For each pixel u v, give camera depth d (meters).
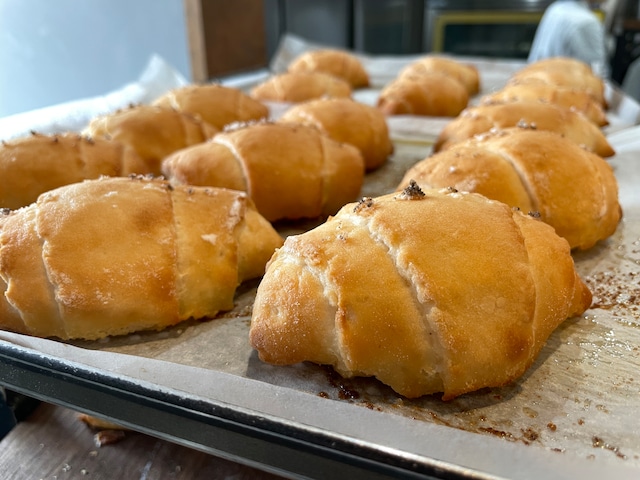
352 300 0.14
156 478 0.14
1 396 0.16
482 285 0.14
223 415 0.12
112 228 0.17
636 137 0.30
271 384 0.14
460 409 0.14
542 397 0.14
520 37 0.67
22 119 0.31
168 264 0.17
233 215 0.19
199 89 0.35
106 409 0.13
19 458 0.15
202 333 0.17
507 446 0.11
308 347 0.14
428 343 0.14
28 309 0.16
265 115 0.37
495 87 0.49
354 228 0.15
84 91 0.44
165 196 0.18
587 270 0.20
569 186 0.20
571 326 0.17
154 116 0.28
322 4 0.64
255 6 0.52
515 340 0.14
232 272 0.18
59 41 0.41
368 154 0.29
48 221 0.16
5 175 0.22
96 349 0.16
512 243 0.15
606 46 0.59
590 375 0.15
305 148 0.24
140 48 0.45
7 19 0.38
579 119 0.27
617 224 0.22
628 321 0.17
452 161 0.21
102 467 0.14
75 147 0.23
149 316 0.16
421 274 0.14
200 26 0.45
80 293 0.16
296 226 0.25
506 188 0.20
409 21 0.70
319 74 0.45
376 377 0.14
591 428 0.13
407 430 0.12
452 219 0.15
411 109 0.38
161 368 0.14
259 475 0.14
